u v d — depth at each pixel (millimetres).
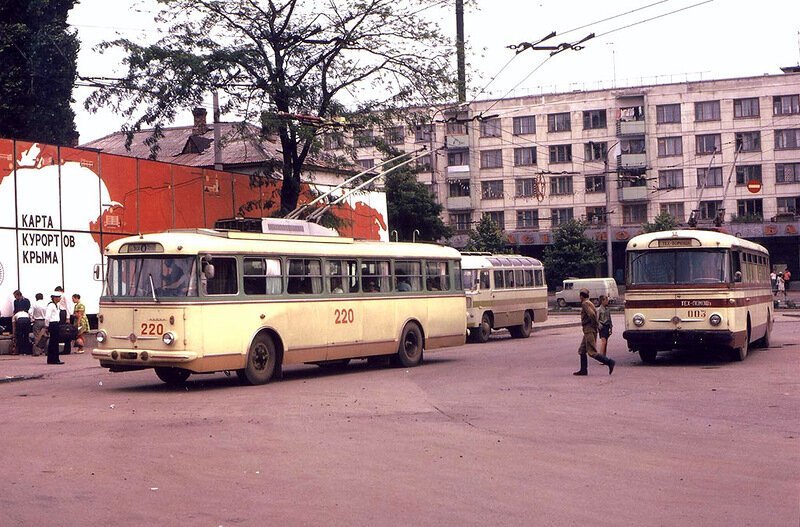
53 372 22719
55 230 29453
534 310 37062
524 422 12969
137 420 13336
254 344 18578
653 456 10281
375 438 11609
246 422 13031
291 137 33906
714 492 8469
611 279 66188
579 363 23203
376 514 7652
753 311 23719
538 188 71312
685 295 21266
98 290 30953
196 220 34875
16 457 10312
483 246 70688
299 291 19828
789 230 72125
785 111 73125
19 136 41906
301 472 9438
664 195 75188
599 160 76062
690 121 74750
